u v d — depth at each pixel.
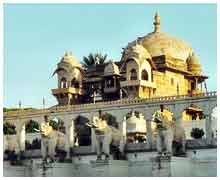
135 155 87.19
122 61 114.12
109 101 100.12
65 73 112.31
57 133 92.81
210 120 82.31
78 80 112.75
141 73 104.56
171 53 114.81
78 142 104.56
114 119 100.94
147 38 117.56
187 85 116.06
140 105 88.56
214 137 86.56
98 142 86.25
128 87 103.94
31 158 95.50
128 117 102.00
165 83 109.81
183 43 118.81
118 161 84.50
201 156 81.31
